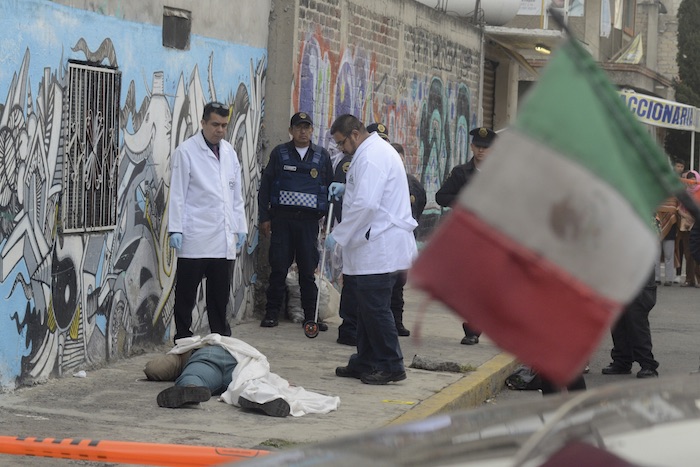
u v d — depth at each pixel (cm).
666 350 1391
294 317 1329
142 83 1055
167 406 852
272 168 1286
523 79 2959
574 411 293
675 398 297
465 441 287
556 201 296
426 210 1914
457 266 302
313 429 812
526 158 297
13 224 859
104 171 991
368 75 1634
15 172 859
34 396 866
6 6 843
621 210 292
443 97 1995
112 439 751
